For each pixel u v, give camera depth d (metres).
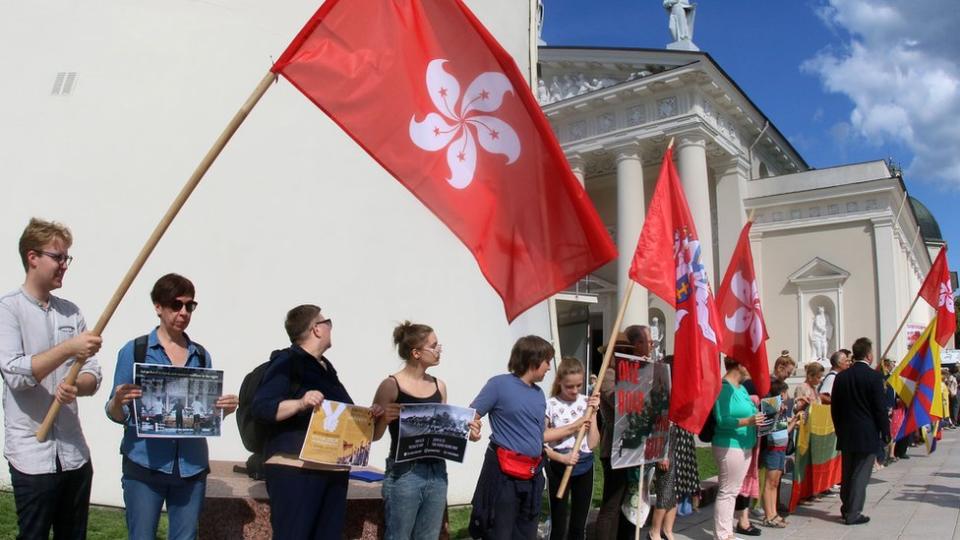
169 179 7.64
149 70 7.85
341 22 3.94
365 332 7.98
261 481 5.36
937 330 11.45
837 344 26.69
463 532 6.79
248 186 7.79
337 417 3.94
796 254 27.97
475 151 4.25
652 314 27.77
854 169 27.41
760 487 7.92
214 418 3.89
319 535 3.95
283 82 8.22
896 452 14.80
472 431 4.43
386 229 8.40
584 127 29.14
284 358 3.97
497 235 4.25
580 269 4.31
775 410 7.68
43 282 3.59
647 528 6.77
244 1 8.31
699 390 5.60
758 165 31.86
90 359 3.83
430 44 4.18
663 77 26.50
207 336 7.30
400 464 4.30
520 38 10.56
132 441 3.77
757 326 6.82
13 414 3.49
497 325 9.14
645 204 31.33
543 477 4.90
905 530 7.71
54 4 7.95
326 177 8.17
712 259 28.73
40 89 7.71
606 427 5.89
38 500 3.46
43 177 7.48
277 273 7.71
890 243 26.14
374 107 3.98
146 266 7.37
